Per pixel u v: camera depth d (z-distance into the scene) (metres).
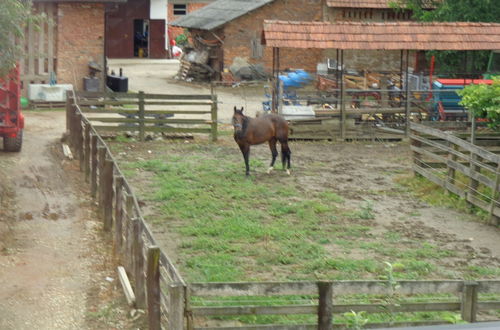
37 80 28.70
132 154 21.12
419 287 8.75
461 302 8.89
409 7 33.50
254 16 38.53
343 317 10.10
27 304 10.56
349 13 38.84
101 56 29.83
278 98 24.14
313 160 21.41
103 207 14.15
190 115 28.45
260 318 10.21
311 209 16.00
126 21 48.88
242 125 18.45
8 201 15.53
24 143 21.23
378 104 26.47
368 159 21.78
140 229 10.41
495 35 25.41
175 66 46.44
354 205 16.64
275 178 18.94
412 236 14.43
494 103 18.28
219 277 11.67
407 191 18.06
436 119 25.58
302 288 8.59
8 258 12.30
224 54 38.53
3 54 15.71
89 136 17.03
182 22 41.38
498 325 3.80
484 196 15.89
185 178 18.50
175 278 8.72
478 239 14.35
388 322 9.22
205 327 9.02
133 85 37.12
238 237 13.87
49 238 13.41
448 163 17.45
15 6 15.41
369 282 8.63
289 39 24.05
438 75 28.88
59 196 16.14
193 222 14.77
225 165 20.17
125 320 10.13
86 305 10.60
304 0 38.69
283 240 13.81
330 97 26.75
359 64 38.94
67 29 29.20
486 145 19.73
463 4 31.09
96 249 12.91
